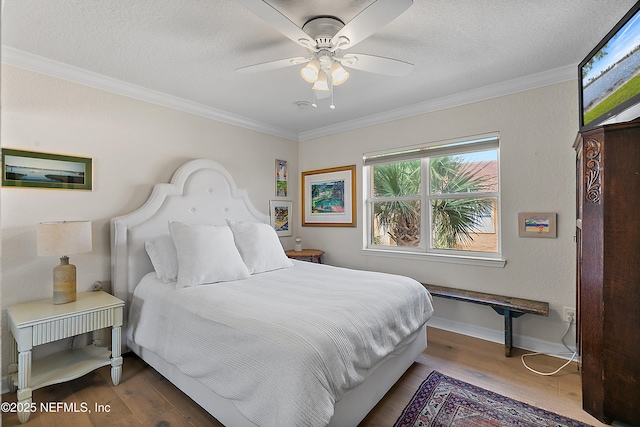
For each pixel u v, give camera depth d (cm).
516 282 276
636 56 160
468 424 179
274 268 293
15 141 220
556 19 187
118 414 191
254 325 164
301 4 172
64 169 242
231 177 345
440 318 319
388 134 353
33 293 227
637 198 164
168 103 302
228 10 177
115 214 269
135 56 227
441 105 312
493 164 300
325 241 411
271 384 144
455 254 317
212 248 253
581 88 213
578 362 233
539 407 193
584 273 184
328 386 143
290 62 196
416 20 188
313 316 171
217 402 174
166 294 224
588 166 179
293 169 434
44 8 174
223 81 270
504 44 215
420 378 226
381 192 373
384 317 195
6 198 217
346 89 288
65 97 242
